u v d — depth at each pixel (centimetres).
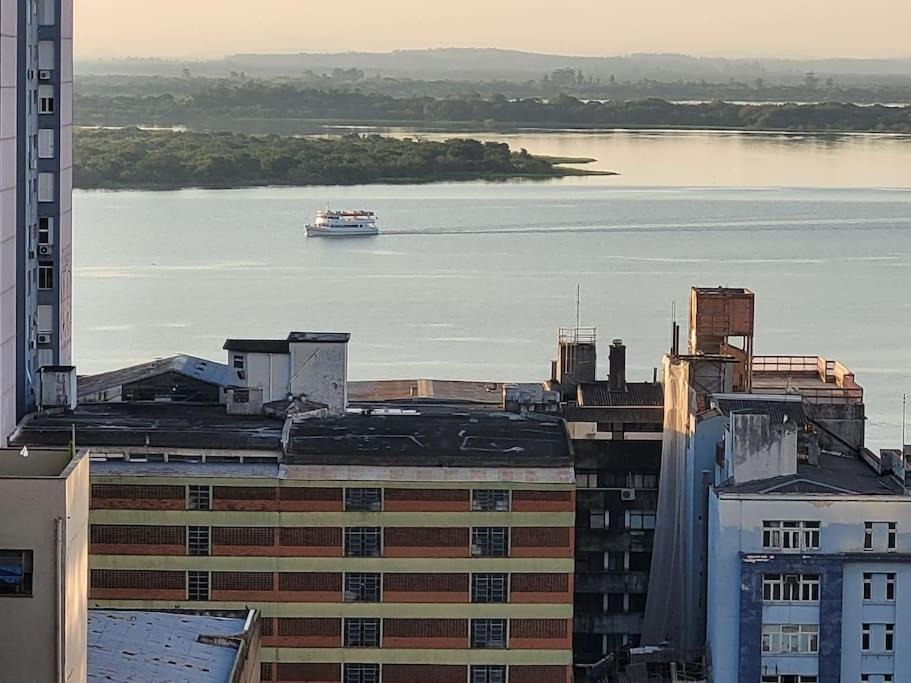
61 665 14488
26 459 15175
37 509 14388
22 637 14462
